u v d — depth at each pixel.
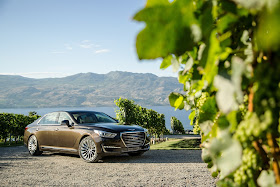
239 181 0.67
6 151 11.16
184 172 6.11
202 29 0.54
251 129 0.56
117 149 7.41
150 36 0.53
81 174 6.18
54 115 9.09
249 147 0.63
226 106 0.53
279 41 0.45
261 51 0.58
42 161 8.12
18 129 16.58
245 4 0.47
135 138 7.73
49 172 6.51
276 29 0.44
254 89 0.57
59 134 8.45
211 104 0.94
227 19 0.63
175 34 0.54
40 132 9.05
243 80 0.63
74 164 7.43
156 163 7.32
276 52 0.52
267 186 0.59
